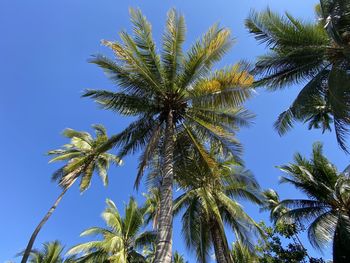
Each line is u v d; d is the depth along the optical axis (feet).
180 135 47.96
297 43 50.83
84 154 78.18
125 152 46.47
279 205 70.44
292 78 53.31
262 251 69.87
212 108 45.73
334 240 59.93
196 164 48.06
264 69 52.54
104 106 45.32
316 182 67.00
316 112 71.41
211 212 59.62
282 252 68.64
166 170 39.63
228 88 42.91
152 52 44.57
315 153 72.02
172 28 45.37
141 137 46.14
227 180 64.18
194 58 44.16
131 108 45.19
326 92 50.52
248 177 63.52
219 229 60.03
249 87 42.73
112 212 74.43
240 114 46.06
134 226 74.49
